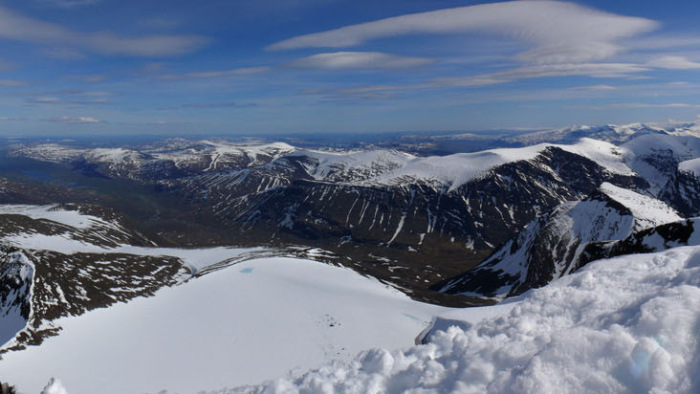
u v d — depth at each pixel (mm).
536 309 12750
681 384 6602
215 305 83000
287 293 90250
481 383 8773
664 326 7832
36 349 59188
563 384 7387
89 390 51406
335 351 64750
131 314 77062
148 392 51938
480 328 12945
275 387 11727
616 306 11031
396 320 78938
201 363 60188
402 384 10414
